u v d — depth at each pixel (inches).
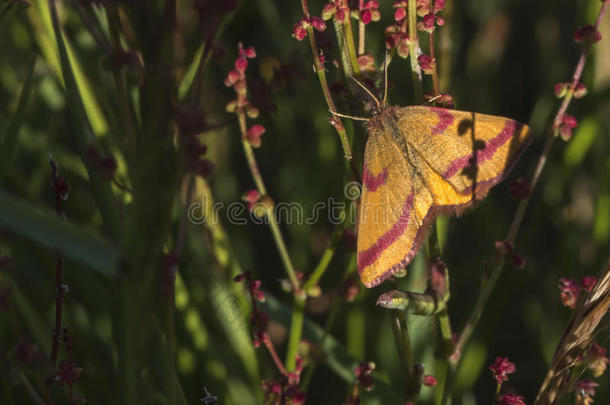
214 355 7.2
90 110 6.8
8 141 6.8
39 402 6.5
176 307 7.1
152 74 6.1
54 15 6.6
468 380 7.5
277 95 7.4
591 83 7.5
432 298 6.7
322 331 7.3
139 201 6.2
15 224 6.2
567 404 7.0
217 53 6.5
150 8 6.1
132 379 6.3
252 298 6.9
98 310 7.4
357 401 6.9
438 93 6.9
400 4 6.9
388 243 7.0
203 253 7.2
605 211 7.5
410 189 7.0
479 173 7.1
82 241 6.2
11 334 7.0
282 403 6.8
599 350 6.7
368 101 7.0
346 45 6.9
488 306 7.5
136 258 6.2
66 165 7.6
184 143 6.2
